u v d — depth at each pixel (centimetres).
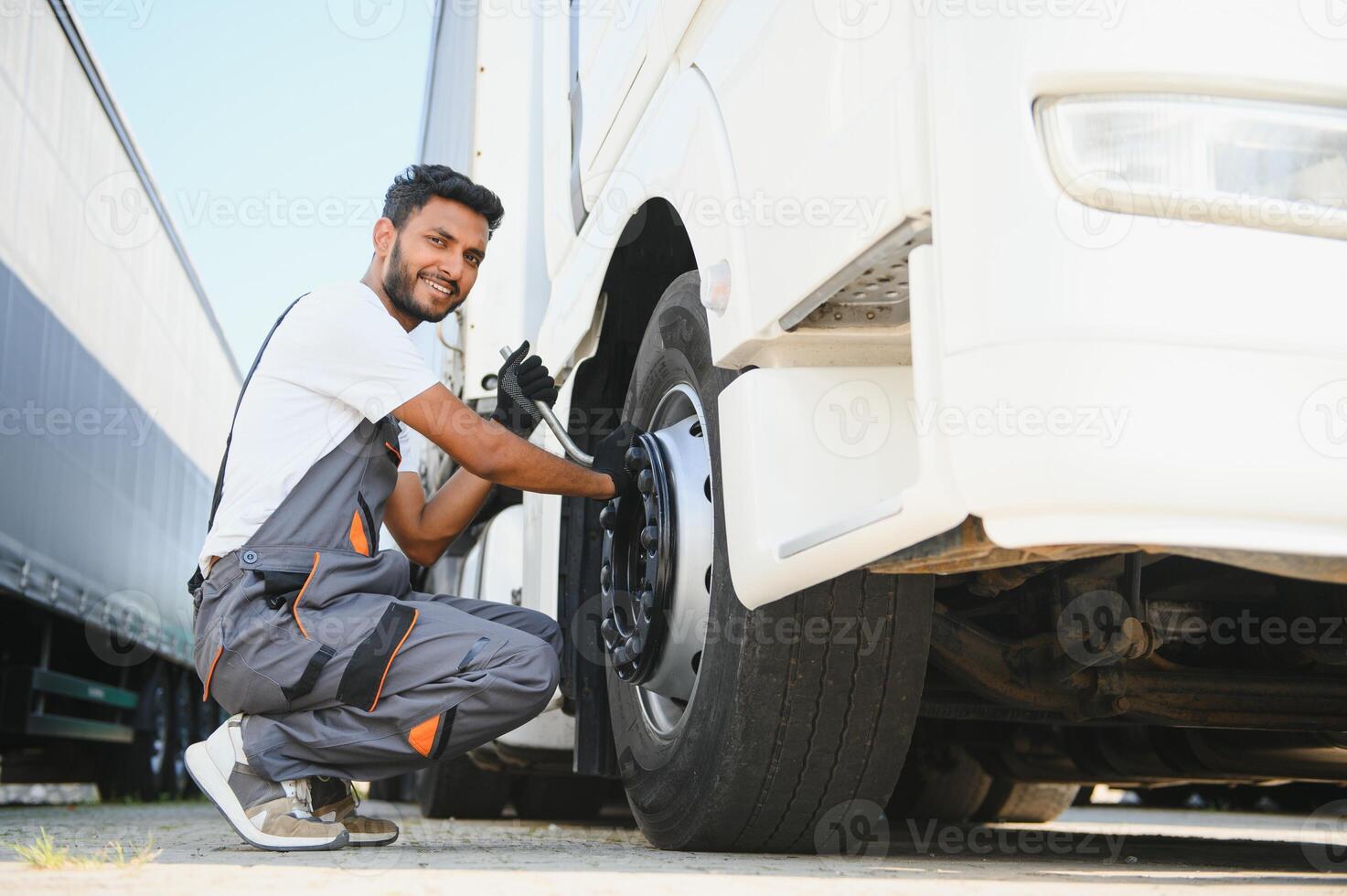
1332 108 117
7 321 451
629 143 216
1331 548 111
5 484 455
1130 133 113
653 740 208
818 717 175
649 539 192
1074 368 108
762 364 161
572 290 254
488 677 188
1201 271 109
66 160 526
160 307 710
